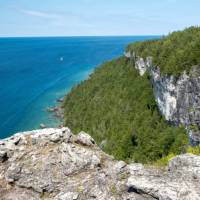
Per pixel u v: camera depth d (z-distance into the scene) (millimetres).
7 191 24625
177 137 95375
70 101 161750
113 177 23203
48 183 24641
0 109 159875
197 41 107562
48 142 28406
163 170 23875
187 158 24531
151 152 95750
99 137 119312
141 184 21094
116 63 186375
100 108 138750
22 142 28297
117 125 118750
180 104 100062
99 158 27234
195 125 92062
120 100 137500
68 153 26797
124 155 99812
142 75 144750
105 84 163625
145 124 111938
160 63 116312
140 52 153625
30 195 24172
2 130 132125
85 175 25188
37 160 26438
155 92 122375
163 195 20109
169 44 131375
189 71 95875
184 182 21438
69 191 23375
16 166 25766
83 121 134500
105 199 21703
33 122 143375
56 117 151250
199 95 90812
